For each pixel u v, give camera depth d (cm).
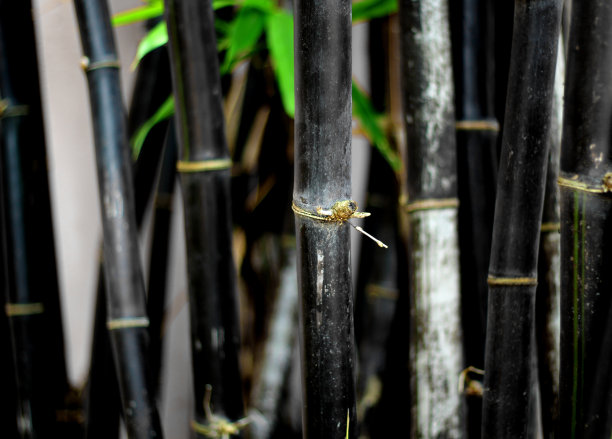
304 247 86
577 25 86
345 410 88
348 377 88
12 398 110
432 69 94
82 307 140
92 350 108
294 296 118
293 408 120
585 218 87
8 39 104
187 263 96
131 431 97
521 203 87
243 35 105
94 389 108
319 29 84
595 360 87
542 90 86
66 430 110
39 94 106
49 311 107
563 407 89
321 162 85
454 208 95
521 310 88
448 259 95
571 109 87
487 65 95
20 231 105
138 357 97
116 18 107
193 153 94
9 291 105
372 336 120
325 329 87
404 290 114
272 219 119
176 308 136
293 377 120
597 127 86
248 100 116
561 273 89
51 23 134
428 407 95
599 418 88
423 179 95
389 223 118
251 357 120
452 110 94
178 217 135
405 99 95
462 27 95
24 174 105
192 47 92
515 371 89
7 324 110
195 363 97
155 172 113
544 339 95
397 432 115
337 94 85
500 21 94
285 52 103
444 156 94
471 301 96
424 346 95
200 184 94
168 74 111
